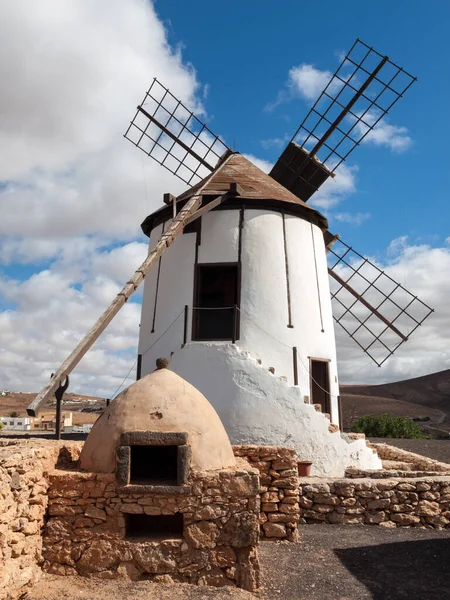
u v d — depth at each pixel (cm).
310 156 2073
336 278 2227
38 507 702
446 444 2392
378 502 1068
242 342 1500
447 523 1047
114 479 734
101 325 1034
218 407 1375
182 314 1541
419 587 742
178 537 733
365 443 1494
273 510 953
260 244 1578
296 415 1358
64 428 3419
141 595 656
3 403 6556
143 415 772
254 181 1711
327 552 881
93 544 717
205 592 675
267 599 688
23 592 638
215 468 761
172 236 1347
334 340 1725
